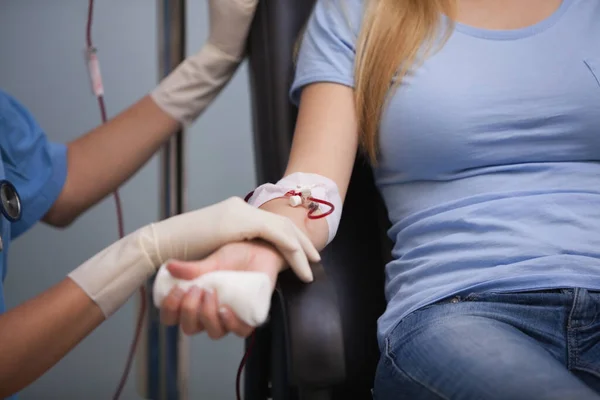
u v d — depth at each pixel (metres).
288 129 1.33
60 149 1.49
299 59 1.31
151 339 1.45
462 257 1.08
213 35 1.52
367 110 1.22
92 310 1.01
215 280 0.88
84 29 1.98
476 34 1.22
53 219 1.49
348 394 1.21
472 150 1.16
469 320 0.99
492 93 1.17
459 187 1.17
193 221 1.02
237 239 1.00
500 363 0.89
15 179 1.39
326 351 0.94
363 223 1.35
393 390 0.99
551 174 1.16
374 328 1.25
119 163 1.51
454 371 0.91
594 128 1.17
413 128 1.18
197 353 2.02
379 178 1.28
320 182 1.13
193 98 1.54
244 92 2.02
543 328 1.02
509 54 1.20
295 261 1.00
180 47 1.57
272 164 1.35
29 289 2.03
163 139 1.55
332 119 1.22
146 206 2.03
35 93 2.00
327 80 1.25
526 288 1.02
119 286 1.01
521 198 1.12
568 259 1.04
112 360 2.02
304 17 1.39
